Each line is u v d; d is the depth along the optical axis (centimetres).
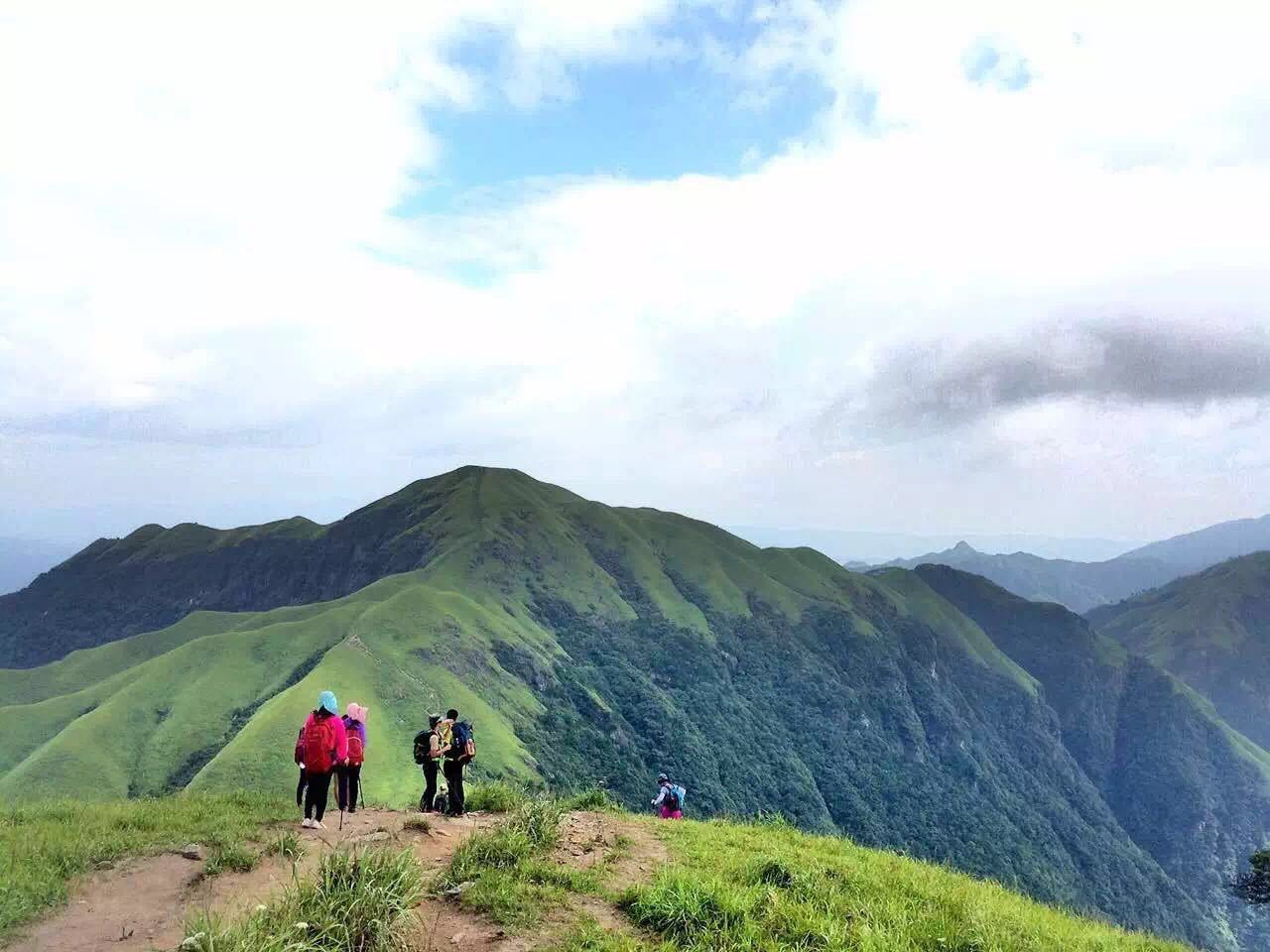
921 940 977
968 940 998
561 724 18162
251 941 745
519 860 1125
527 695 18475
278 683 16712
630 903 1027
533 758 14925
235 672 17075
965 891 1319
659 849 1355
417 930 891
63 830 1248
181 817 1402
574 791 1956
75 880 1026
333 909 840
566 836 1335
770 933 947
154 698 16262
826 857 1442
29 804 1578
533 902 988
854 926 982
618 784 17138
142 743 15088
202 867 1087
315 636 18300
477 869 1074
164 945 834
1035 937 1070
